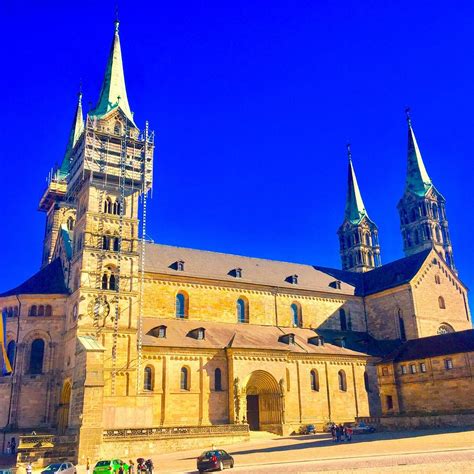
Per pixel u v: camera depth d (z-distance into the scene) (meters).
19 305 74.19
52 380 71.75
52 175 104.62
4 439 67.25
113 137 81.12
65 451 56.50
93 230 74.12
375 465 36.91
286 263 103.88
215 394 73.19
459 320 96.31
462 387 67.06
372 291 100.62
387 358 78.44
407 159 141.88
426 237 130.62
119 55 90.00
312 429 75.31
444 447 43.94
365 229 137.88
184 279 84.06
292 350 81.00
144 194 81.06
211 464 39.81
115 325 70.19
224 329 82.75
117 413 65.12
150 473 41.97
